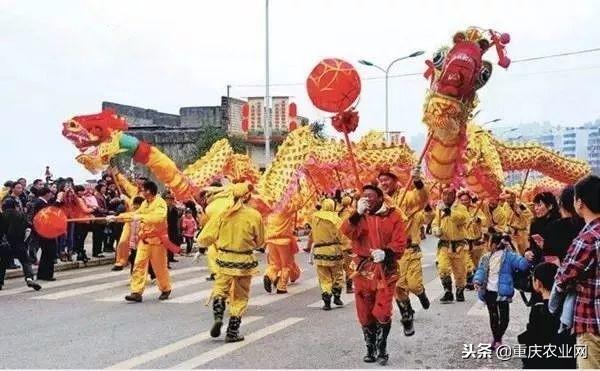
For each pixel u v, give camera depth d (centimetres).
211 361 797
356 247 786
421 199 981
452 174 883
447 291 1227
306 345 880
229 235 901
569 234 632
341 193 1482
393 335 944
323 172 1502
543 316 580
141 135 3397
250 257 903
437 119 808
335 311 1143
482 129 1437
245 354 833
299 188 1398
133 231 1584
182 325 1014
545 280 577
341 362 791
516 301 1235
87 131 1267
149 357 817
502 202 1447
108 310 1146
